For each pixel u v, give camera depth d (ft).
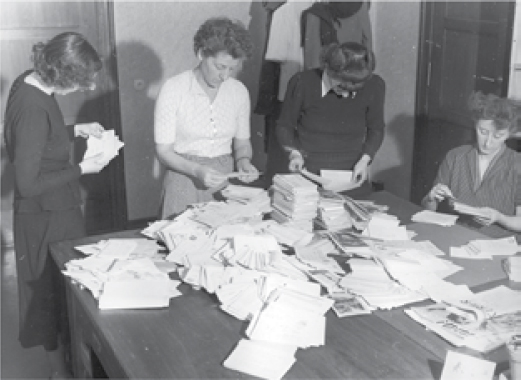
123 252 8.24
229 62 9.17
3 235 15.14
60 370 10.19
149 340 6.57
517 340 5.94
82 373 8.27
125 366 6.15
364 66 9.85
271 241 8.30
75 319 8.11
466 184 10.09
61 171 9.24
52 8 14.47
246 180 9.94
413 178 16.01
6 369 10.44
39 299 9.87
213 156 10.19
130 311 7.07
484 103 9.61
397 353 6.36
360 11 14.08
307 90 10.79
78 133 10.19
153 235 8.87
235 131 10.40
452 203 9.62
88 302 7.28
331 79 10.20
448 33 14.64
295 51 14.28
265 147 15.94
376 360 6.25
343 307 7.11
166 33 15.58
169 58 15.78
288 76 14.40
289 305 7.00
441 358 6.29
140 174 16.08
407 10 15.61
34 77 8.98
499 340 6.54
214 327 6.81
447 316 6.94
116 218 16.03
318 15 13.71
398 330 6.75
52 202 9.47
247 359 6.22
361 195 10.66
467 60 14.23
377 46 16.87
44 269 9.68
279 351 6.33
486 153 9.85
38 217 9.52
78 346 8.18
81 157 15.28
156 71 15.72
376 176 17.44
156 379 5.98
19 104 8.84
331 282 7.61
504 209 9.96
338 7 13.78
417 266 7.97
